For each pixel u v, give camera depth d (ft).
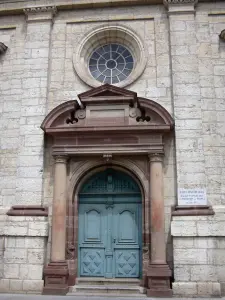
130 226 39.19
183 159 37.63
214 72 40.29
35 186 38.78
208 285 34.19
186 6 41.47
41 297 33.53
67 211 38.42
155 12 42.55
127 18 42.75
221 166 37.91
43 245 37.01
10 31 44.45
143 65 41.11
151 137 37.96
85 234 39.47
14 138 41.11
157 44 41.63
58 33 43.42
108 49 44.21
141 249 38.37
